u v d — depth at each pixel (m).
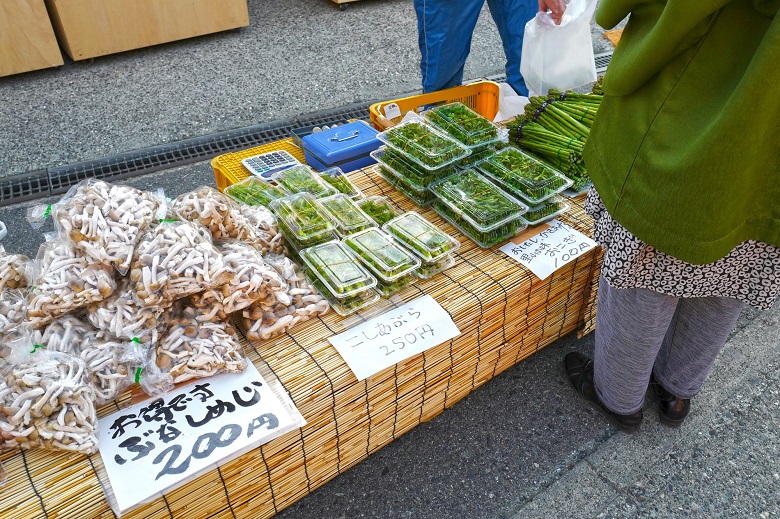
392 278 1.82
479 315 1.83
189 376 1.53
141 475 1.35
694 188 1.20
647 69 1.25
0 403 1.34
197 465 1.38
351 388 1.62
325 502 1.82
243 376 1.58
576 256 1.99
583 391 2.10
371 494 1.84
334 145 2.57
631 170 1.35
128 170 3.37
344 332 1.72
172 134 3.69
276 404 1.51
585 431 2.03
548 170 2.17
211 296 1.55
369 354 1.65
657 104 1.27
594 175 1.50
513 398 2.14
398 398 1.79
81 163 3.41
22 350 1.45
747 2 1.12
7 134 3.64
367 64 4.52
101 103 3.98
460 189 2.14
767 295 1.44
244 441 1.43
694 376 1.91
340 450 1.75
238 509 1.59
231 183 2.61
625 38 1.37
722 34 1.15
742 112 1.08
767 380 2.21
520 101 2.90
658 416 2.08
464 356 1.90
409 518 1.79
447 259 1.96
